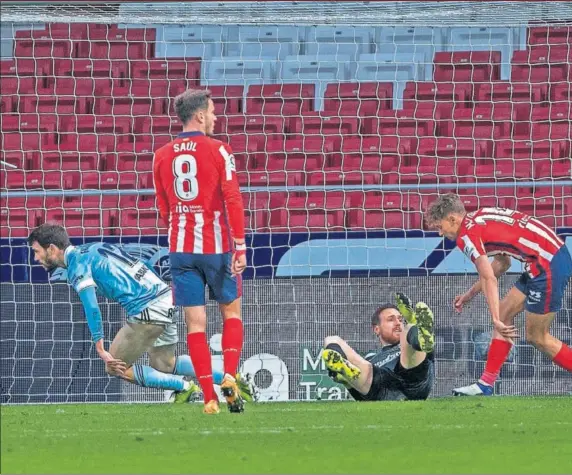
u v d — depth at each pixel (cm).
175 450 1393
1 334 3023
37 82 4644
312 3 3247
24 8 3203
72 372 3019
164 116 4184
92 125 4503
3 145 4441
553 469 1243
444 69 4634
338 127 4434
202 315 1892
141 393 3005
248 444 1444
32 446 1452
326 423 1714
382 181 4150
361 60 4694
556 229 3178
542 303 2244
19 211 4059
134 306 2453
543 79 4503
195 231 1848
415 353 2242
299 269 3275
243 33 4800
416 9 3266
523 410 1955
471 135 4338
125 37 4728
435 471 1216
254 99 4559
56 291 3036
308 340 3003
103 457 1335
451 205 2192
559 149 4256
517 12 3291
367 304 3006
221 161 1830
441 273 3209
